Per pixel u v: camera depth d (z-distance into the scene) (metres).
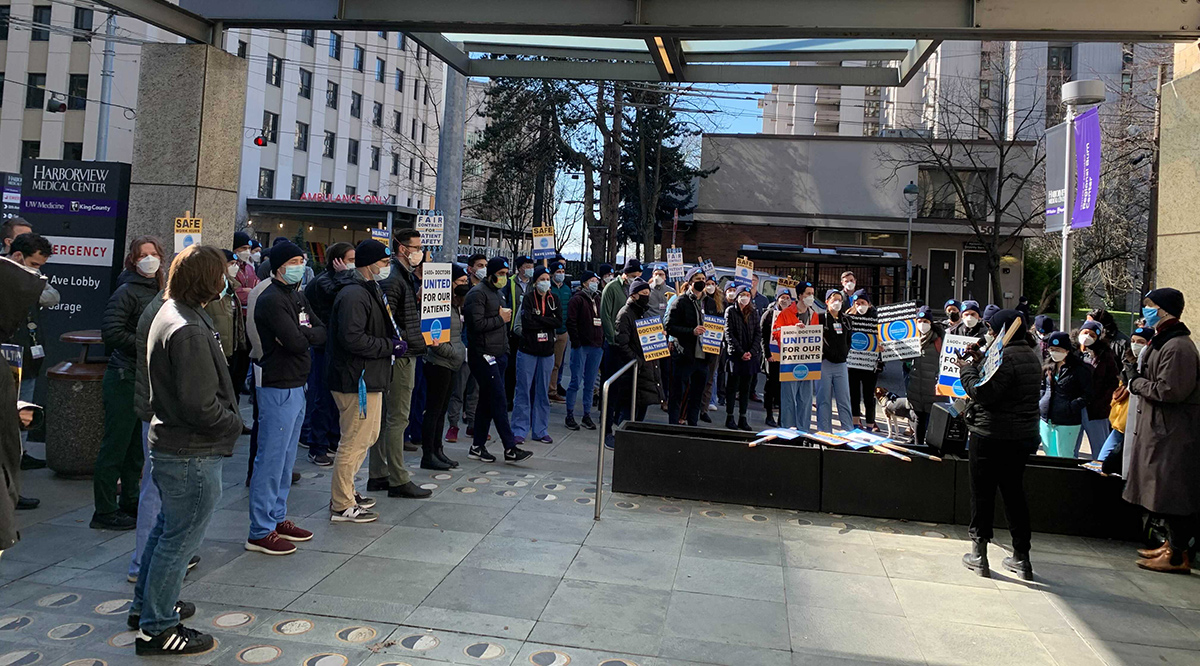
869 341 9.96
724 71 8.62
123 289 5.18
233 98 6.92
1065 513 6.25
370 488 6.53
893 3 6.12
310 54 43.03
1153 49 23.17
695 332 8.97
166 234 6.62
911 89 54.31
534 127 29.89
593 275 11.09
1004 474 5.23
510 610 4.30
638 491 6.80
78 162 7.80
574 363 9.88
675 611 4.40
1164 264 6.25
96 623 3.95
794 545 5.68
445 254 11.30
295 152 42.41
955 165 29.77
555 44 8.30
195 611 4.11
